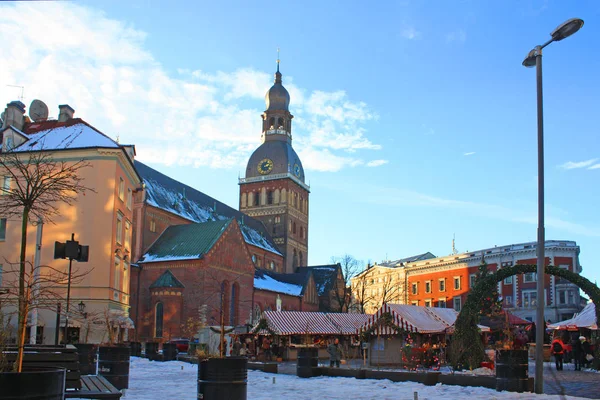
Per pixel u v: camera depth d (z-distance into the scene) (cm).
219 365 1745
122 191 5928
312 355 3325
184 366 4119
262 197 12794
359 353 6259
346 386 2753
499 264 10662
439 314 4944
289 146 13212
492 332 5547
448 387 2636
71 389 1602
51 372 998
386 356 4441
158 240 8325
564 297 9750
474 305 3384
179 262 7612
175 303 7419
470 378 2666
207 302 7531
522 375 2395
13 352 1556
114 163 5597
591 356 4153
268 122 13238
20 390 959
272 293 9819
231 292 8225
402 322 4291
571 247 9906
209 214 10219
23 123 6256
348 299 12138
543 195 2395
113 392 1521
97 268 5428
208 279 7612
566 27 2339
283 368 4416
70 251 2403
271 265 11812
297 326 5819
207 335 5784
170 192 9406
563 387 2625
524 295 10169
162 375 3300
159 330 7444
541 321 2325
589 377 3175
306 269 12850
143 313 7562
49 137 5872
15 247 5494
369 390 2559
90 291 5388
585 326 4484
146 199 8188
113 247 5550
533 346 5528
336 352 4275
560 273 3503
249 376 3412
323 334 5975
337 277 12606
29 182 1880
